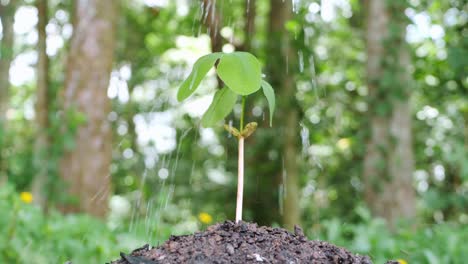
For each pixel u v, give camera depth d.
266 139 2.23
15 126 3.80
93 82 2.09
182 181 2.55
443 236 1.28
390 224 1.90
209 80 2.58
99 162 2.06
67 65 2.11
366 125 1.98
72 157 2.01
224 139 2.58
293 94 2.22
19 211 1.22
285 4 2.20
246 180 2.29
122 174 2.79
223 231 0.66
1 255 1.12
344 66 3.13
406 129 1.95
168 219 2.54
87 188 2.01
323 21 2.36
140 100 3.37
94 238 1.21
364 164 1.98
